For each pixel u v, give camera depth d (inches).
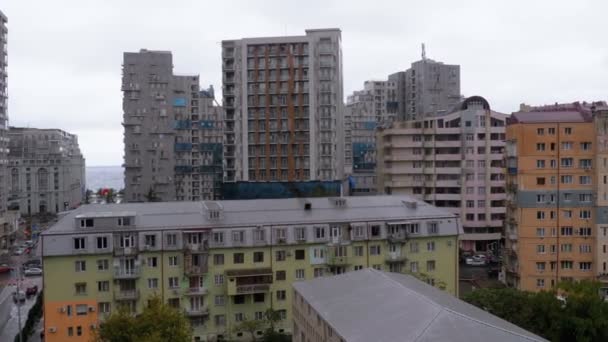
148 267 3272.6
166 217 3435.0
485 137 6328.7
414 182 6486.2
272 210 3654.0
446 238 3688.5
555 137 4264.3
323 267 3508.9
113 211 3479.3
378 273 2684.5
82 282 3186.5
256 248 3408.0
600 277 4168.3
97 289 3211.1
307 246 3481.8
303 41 6515.8
